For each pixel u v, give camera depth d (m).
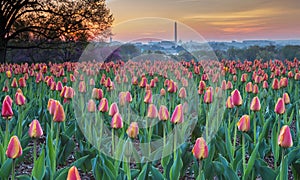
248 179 4.30
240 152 4.33
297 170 4.26
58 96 7.82
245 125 3.86
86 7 27.27
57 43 30.02
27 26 29.17
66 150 5.26
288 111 7.95
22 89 9.33
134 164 5.55
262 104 8.25
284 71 11.38
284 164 3.47
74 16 27.28
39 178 3.57
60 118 4.02
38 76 8.64
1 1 26.66
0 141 5.16
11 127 6.33
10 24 27.66
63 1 27.36
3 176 3.81
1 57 27.42
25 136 5.21
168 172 4.14
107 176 3.59
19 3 26.81
